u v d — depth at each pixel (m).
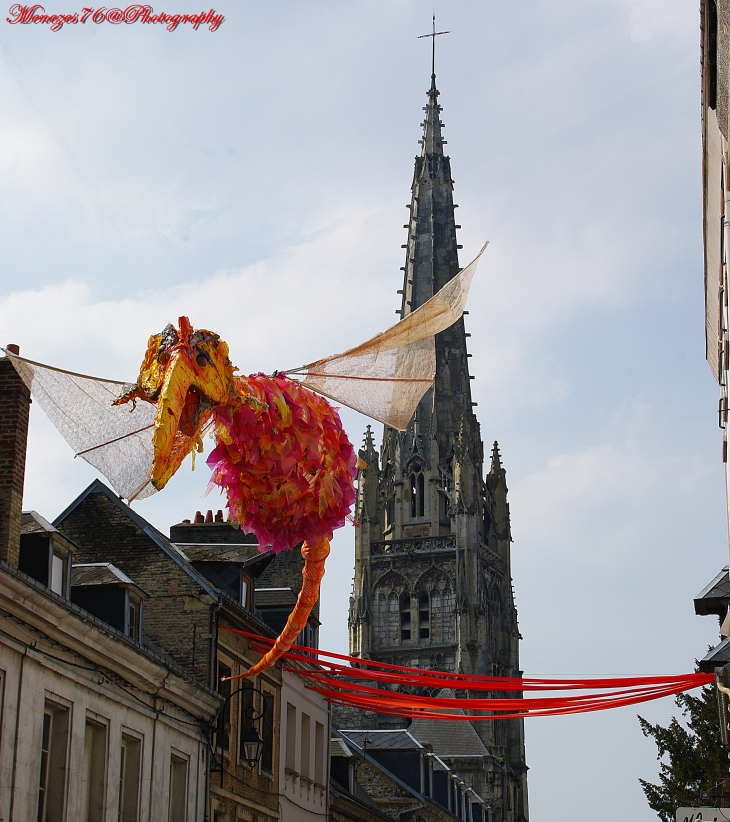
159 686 26.80
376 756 64.38
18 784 20.61
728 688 18.39
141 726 26.28
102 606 27.25
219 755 31.58
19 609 20.73
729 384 24.19
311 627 41.81
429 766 66.19
